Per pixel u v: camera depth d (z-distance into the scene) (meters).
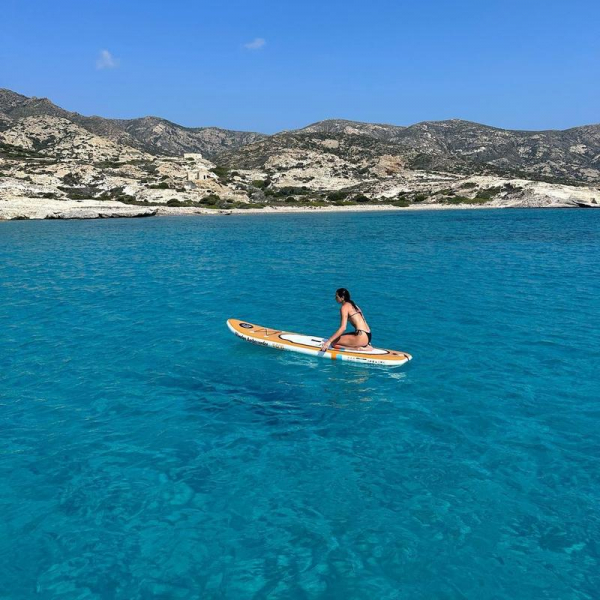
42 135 184.88
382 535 5.76
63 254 34.81
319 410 9.18
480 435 8.13
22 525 5.99
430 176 173.12
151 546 5.62
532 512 6.16
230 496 6.54
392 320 15.52
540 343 12.95
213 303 18.41
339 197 133.38
